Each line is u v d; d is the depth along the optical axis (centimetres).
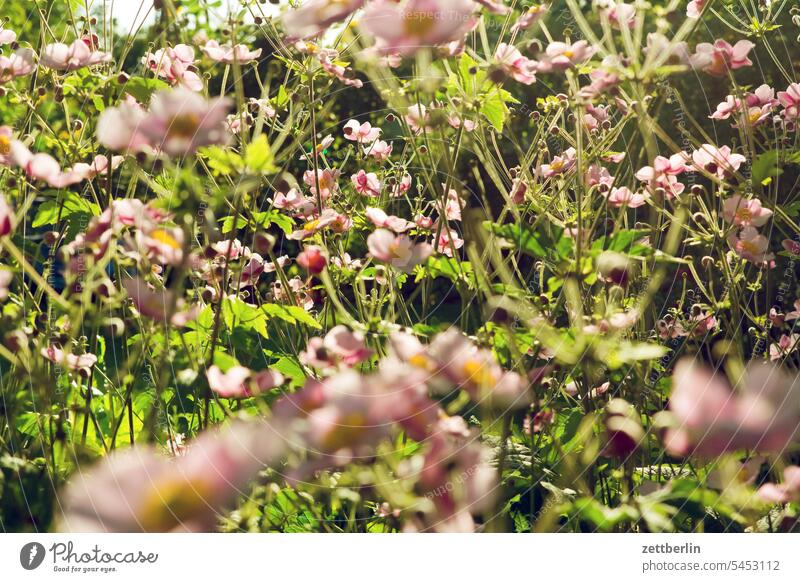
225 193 130
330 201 203
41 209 175
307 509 139
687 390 95
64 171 166
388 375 101
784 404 92
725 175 188
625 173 193
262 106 176
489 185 224
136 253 130
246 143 166
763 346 195
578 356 136
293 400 95
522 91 219
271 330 210
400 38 126
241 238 207
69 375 150
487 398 117
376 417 96
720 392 94
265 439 82
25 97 169
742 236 178
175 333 146
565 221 162
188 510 78
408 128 178
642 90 152
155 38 192
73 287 148
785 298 220
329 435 94
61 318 159
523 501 161
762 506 128
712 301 186
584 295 157
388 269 174
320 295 221
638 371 167
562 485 146
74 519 77
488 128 199
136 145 111
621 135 205
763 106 197
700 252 222
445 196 165
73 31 188
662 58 146
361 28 128
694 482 122
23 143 165
